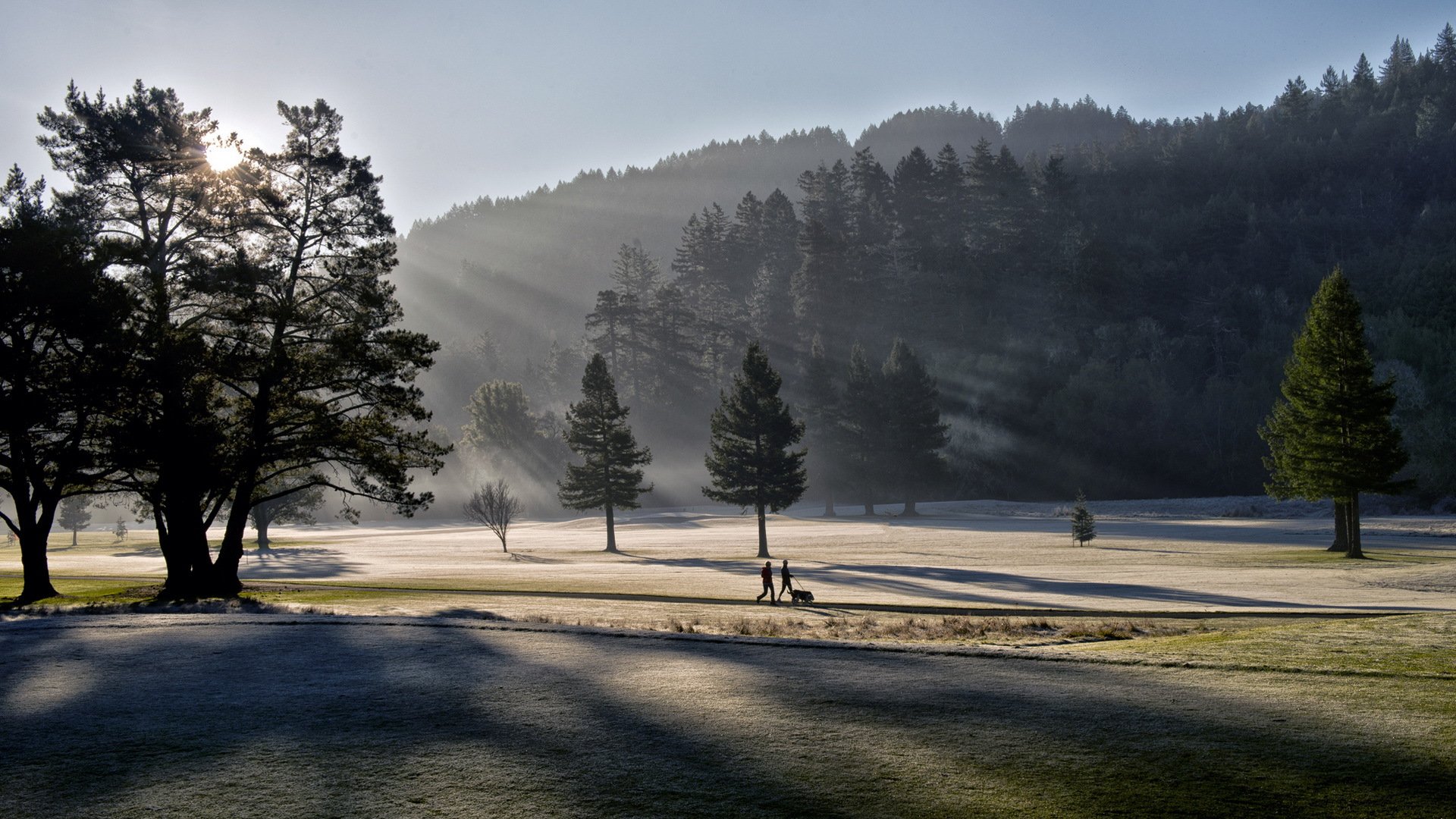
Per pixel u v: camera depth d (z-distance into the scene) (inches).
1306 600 1057.5
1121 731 315.9
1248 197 7224.4
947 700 369.1
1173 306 5900.6
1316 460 1887.3
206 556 1224.8
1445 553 1868.8
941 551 2219.5
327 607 926.4
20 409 1059.3
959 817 239.9
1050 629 777.6
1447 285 5088.6
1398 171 7037.4
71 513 4788.4
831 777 275.3
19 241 1055.0
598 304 5605.3
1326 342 1910.7
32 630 635.5
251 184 1254.9
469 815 248.8
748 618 879.7
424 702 384.2
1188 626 784.3
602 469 2719.0
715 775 279.0
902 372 4441.4
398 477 1227.2
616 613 894.4
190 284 1187.3
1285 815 236.4
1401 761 274.5
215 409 1286.9
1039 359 5585.6
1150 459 4992.6
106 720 363.3
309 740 327.9
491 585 1354.6
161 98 1280.8
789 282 6195.9
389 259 1302.9
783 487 2431.1
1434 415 4069.9
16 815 257.4
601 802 256.7
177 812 257.9
